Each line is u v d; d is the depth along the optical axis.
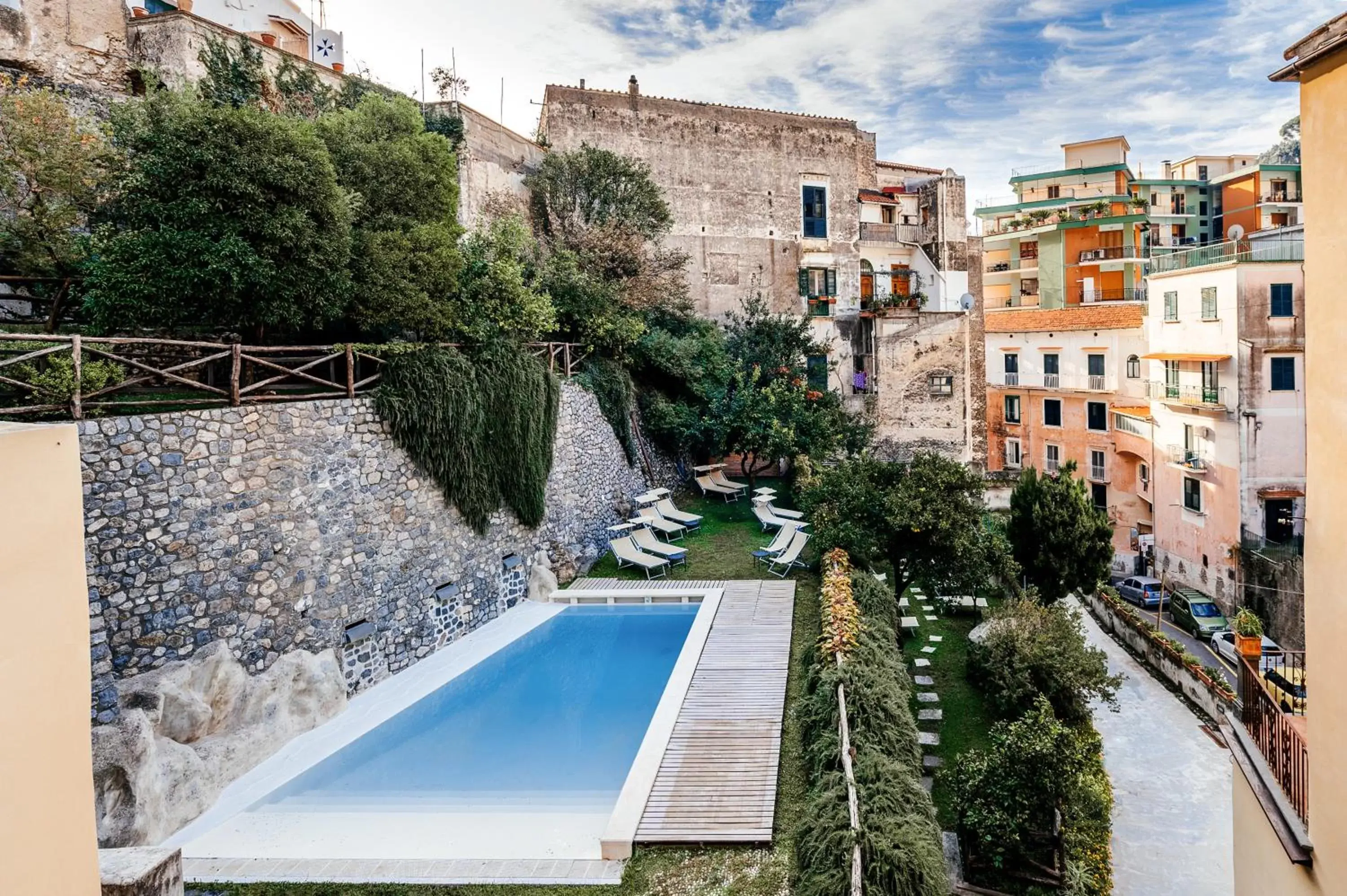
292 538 10.62
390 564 12.32
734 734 9.77
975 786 8.84
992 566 13.97
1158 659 16.50
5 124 10.79
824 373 28.34
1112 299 43.34
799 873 7.06
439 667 12.59
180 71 16.09
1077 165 50.88
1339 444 4.68
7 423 3.70
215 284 9.84
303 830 8.35
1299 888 5.38
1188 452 25.52
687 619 14.88
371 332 14.75
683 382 22.98
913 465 14.27
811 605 14.60
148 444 8.86
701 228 27.86
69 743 3.69
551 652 13.49
